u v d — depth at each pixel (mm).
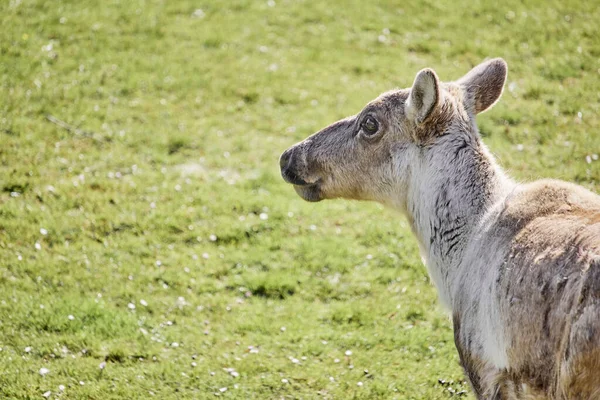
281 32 60625
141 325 30484
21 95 49625
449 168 19656
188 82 53188
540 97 50250
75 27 58812
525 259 16406
